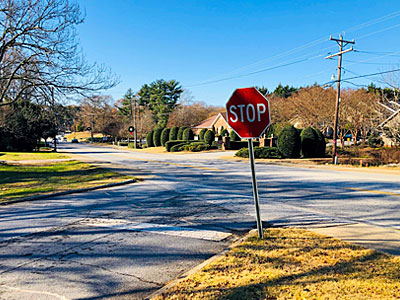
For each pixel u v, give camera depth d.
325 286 3.40
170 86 77.06
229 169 18.70
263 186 11.80
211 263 4.26
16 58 16.33
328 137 55.56
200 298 3.27
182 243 5.39
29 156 31.41
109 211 7.95
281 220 6.74
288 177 14.46
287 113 47.72
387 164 23.11
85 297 3.57
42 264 4.56
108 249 5.16
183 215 7.37
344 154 30.17
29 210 8.22
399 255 4.41
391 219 6.73
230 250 4.74
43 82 16.09
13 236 5.97
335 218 6.84
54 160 26.81
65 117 18.42
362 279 3.55
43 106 17.36
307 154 27.25
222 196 9.77
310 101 41.03
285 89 68.88
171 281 3.89
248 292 3.34
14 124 26.53
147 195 10.12
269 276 3.72
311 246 4.79
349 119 41.56
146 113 70.25
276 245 4.87
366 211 7.54
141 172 17.20
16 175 15.97
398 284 3.40
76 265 4.50
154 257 4.77
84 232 6.15
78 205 8.76
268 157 26.48
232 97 4.97
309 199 9.15
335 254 4.41
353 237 5.36
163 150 42.41
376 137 39.59
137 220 7.00
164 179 14.15
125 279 4.03
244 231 6.00
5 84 17.84
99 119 74.88
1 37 15.62
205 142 41.34
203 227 6.34
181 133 46.66
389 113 32.59
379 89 45.03
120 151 45.19
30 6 15.21
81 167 20.41
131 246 5.28
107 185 12.16
